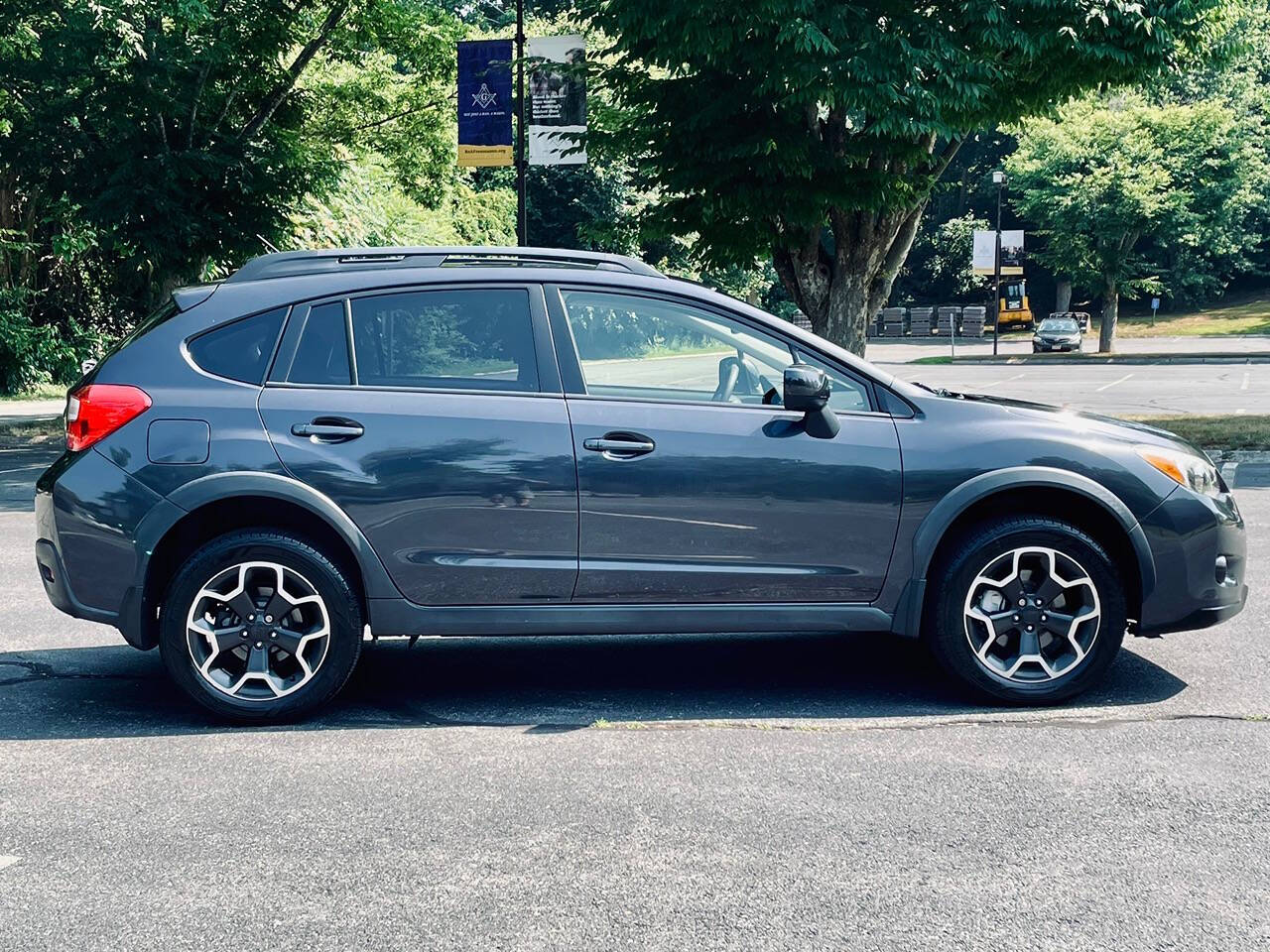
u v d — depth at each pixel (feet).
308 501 16.30
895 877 11.62
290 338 16.84
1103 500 16.80
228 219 61.87
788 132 43.14
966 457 16.80
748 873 11.73
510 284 17.08
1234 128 152.25
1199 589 17.06
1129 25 40.57
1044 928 10.57
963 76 39.88
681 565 16.79
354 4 65.16
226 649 16.43
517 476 16.56
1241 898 11.10
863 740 15.69
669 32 39.81
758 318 17.22
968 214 255.70
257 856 12.23
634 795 13.80
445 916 10.89
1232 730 15.90
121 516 16.26
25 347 85.25
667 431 16.71
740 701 17.53
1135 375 104.53
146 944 10.43
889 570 16.92
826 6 39.09
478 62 56.85
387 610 16.62
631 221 50.06
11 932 10.66
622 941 10.40
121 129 57.77
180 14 57.93
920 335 220.84
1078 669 17.01
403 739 15.94
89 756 15.34
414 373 16.88
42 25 58.49
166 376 16.61
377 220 95.14
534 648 20.86
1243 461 44.68
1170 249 225.76
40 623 22.58
